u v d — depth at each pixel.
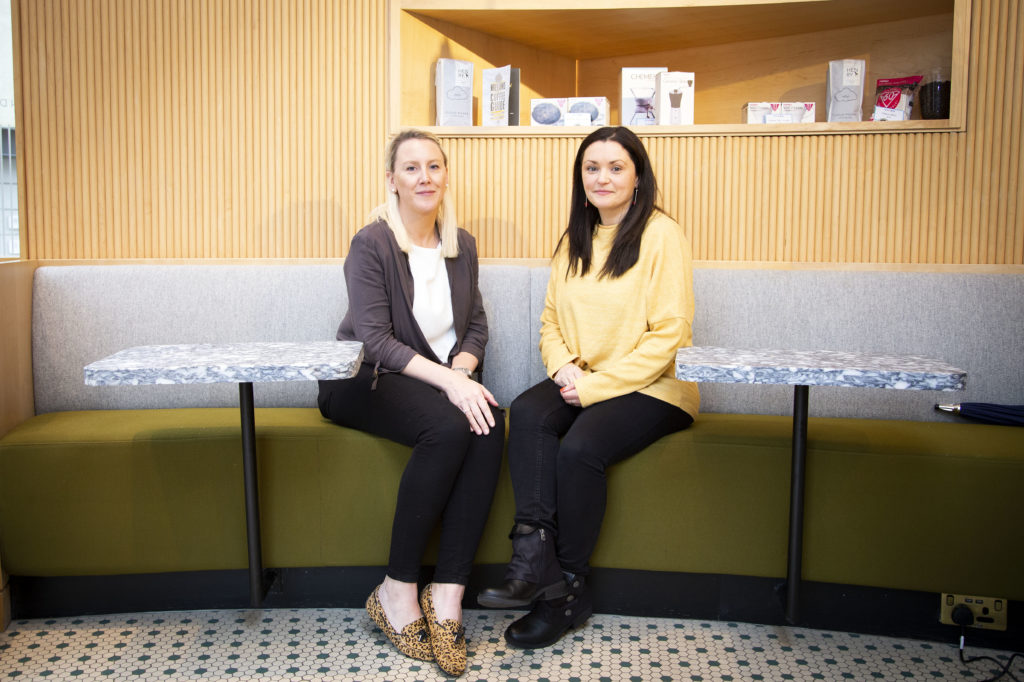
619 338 2.02
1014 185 2.34
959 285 2.27
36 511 1.95
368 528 2.00
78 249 2.51
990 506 1.83
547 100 2.54
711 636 1.93
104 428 2.02
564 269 2.16
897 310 2.29
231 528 1.98
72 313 2.33
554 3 2.49
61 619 2.01
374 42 2.53
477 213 2.55
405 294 2.02
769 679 1.72
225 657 1.81
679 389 1.98
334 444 1.98
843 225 2.44
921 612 1.93
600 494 1.85
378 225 2.06
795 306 2.33
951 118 2.35
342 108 2.54
